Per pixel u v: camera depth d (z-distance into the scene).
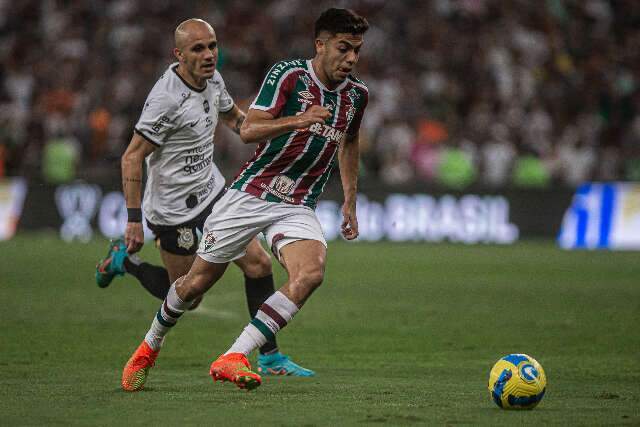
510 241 78.06
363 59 93.44
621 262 62.97
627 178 76.12
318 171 21.94
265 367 24.88
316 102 21.47
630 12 106.94
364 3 98.56
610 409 19.69
